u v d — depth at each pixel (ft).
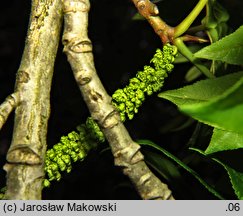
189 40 1.26
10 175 1.03
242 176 1.15
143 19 1.49
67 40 1.07
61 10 1.13
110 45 2.30
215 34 1.30
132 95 1.17
